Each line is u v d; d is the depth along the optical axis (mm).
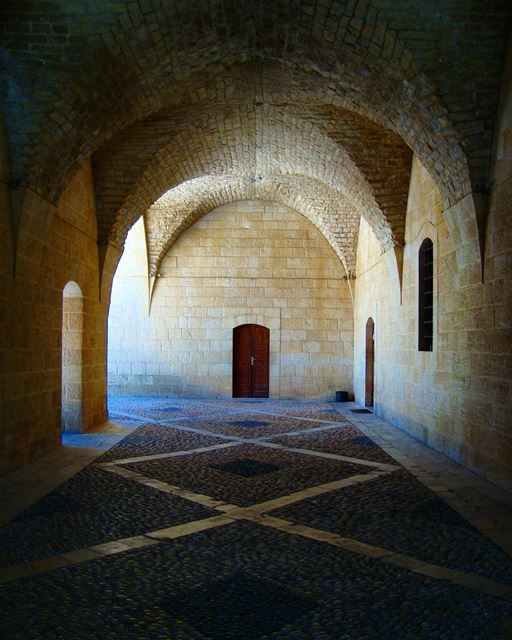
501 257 6801
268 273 17766
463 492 6613
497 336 6891
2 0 6793
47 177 7855
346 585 4051
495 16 6730
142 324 17578
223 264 17750
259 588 4008
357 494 6527
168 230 17125
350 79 8094
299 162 12836
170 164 11820
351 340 17641
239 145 12203
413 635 3373
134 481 7070
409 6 6777
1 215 7086
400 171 11133
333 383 17578
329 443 9867
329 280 17719
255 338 17797
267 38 7609
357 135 10805
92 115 7859
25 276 7758
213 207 17641
